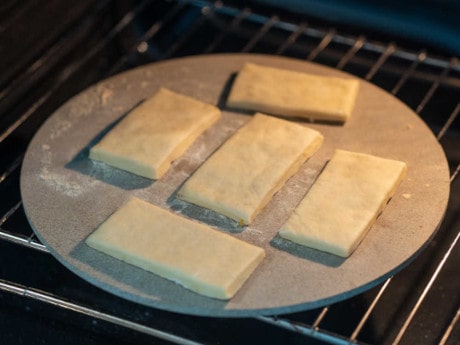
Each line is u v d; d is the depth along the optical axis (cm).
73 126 86
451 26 101
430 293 78
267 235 75
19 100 97
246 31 107
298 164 80
